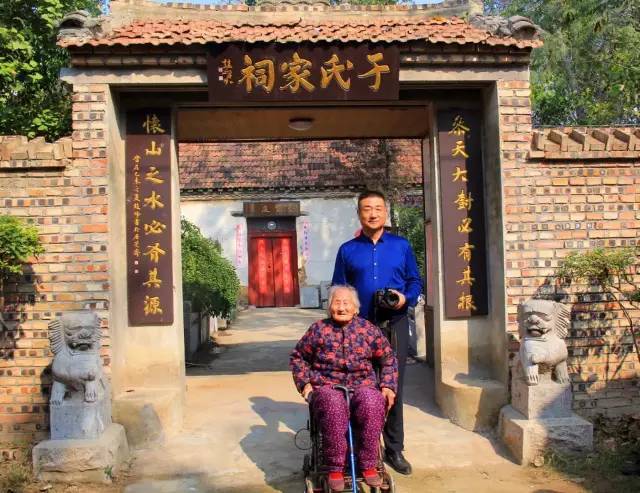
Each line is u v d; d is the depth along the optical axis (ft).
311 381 13.67
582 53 38.42
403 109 21.24
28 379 17.51
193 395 22.85
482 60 18.16
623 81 29.50
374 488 12.80
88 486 15.23
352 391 13.33
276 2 21.67
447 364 19.69
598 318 18.81
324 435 12.53
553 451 16.29
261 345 37.22
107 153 17.52
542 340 16.83
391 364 13.91
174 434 18.13
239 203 55.77
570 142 18.47
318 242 56.08
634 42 30.32
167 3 21.09
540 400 16.65
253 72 17.46
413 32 18.35
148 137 18.89
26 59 22.48
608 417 18.78
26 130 22.44
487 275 19.60
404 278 15.79
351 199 55.83
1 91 22.20
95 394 15.88
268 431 18.65
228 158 57.00
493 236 19.13
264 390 23.67
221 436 18.25
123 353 18.58
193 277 36.19
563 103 38.93
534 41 18.06
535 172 18.54
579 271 17.74
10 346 17.51
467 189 19.60
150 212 18.76
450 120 19.65
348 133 24.81
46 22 22.68
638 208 18.81
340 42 17.47
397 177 48.70
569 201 18.63
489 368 19.69
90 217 17.48
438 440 17.56
